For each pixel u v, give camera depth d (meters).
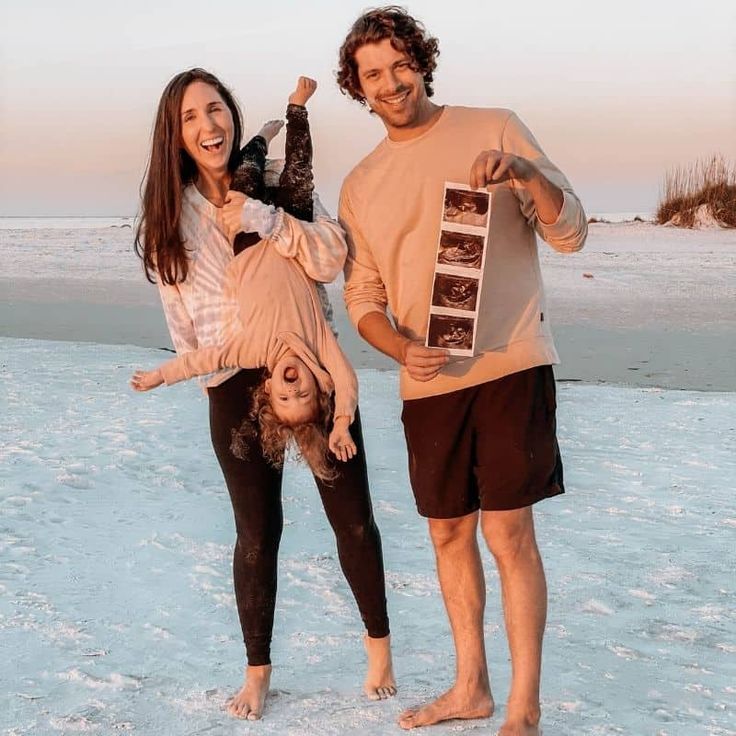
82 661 3.89
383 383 11.20
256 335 3.37
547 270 24.94
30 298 21.77
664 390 10.82
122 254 34.25
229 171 3.56
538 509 6.22
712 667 3.81
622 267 25.42
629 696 3.54
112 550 5.35
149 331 17.19
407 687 3.64
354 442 3.42
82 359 12.89
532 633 3.19
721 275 23.39
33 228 64.56
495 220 3.27
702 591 4.71
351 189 3.46
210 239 3.49
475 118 3.29
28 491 6.53
